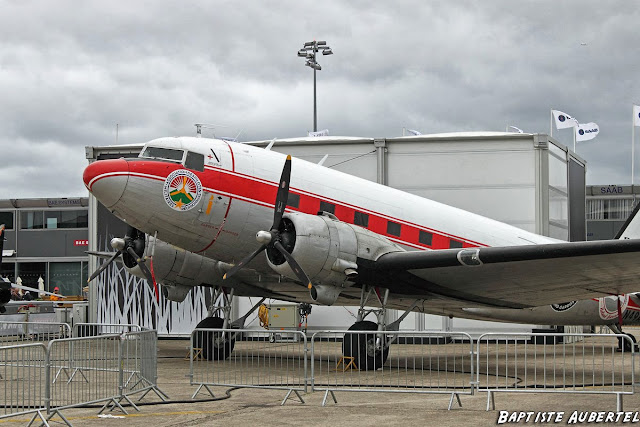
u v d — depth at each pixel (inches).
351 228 494.6
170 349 704.4
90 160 845.2
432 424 294.7
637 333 1025.5
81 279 1704.0
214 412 324.2
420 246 573.9
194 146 501.7
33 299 1427.2
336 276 480.1
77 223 1716.3
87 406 343.3
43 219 1724.9
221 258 536.4
